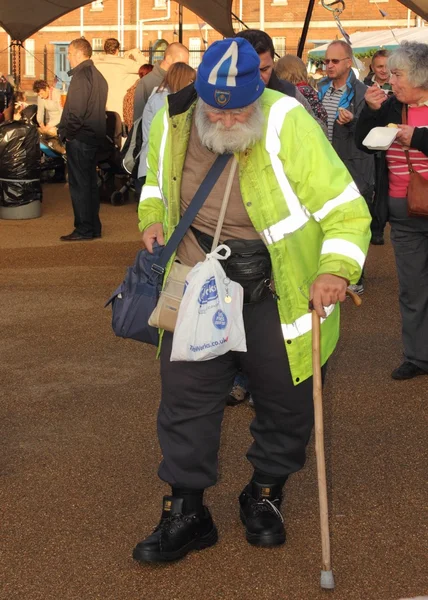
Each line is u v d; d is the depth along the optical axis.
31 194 11.57
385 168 5.11
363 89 7.15
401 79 4.85
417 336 5.30
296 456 3.40
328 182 3.03
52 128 15.42
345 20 36.53
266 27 37.72
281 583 3.21
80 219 9.96
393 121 4.98
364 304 7.14
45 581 3.24
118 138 12.66
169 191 3.20
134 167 7.83
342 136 7.19
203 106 3.01
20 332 6.39
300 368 3.22
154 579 3.24
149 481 4.02
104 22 40.47
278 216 3.08
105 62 14.19
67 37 41.06
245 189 3.07
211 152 3.13
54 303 7.20
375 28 36.22
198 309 3.07
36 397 5.07
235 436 4.50
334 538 3.52
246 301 3.16
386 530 3.59
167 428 3.31
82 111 9.57
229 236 3.16
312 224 3.16
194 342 3.08
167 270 3.22
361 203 3.09
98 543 3.49
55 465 4.18
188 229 3.21
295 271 3.14
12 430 4.60
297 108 3.08
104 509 3.77
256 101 2.99
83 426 4.65
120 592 3.17
